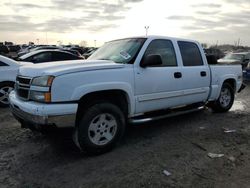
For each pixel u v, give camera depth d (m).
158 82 4.94
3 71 7.35
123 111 4.62
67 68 3.94
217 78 6.43
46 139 4.89
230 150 4.44
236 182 3.41
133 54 4.75
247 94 10.58
